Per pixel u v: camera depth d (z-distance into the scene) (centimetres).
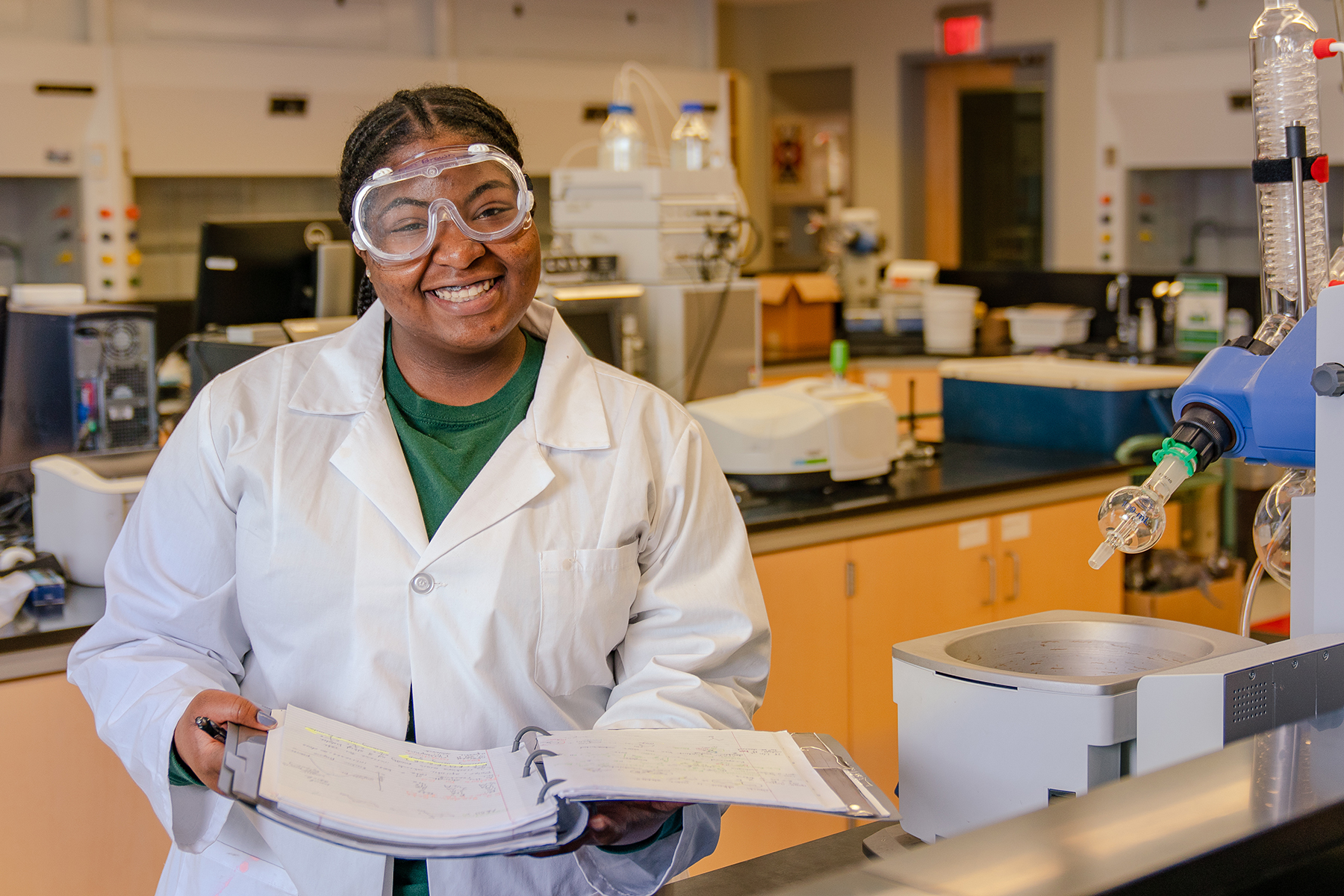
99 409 252
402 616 122
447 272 118
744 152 789
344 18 575
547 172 632
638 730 117
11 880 194
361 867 121
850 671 278
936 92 757
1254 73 130
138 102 512
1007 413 345
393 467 125
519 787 110
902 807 125
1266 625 343
